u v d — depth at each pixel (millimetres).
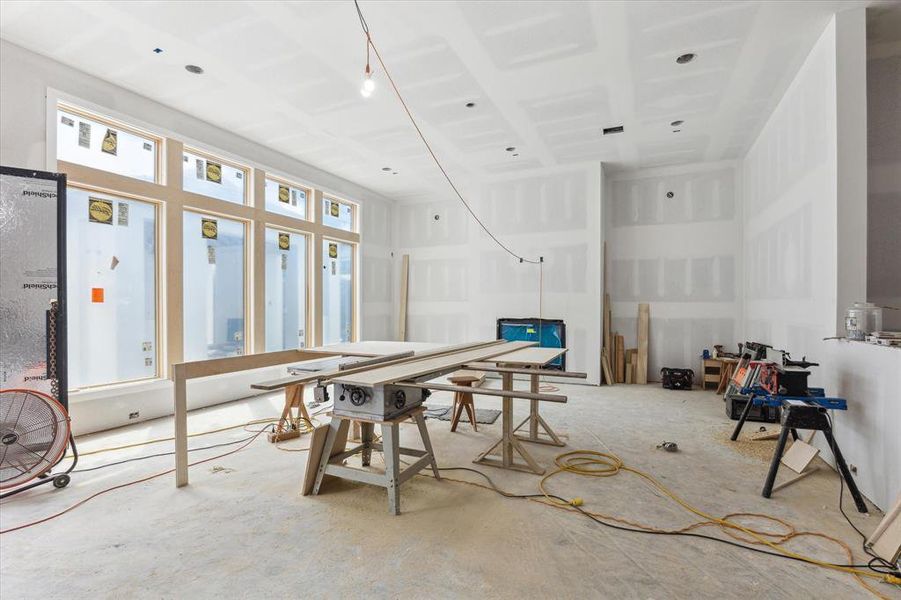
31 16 2973
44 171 3084
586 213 6266
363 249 7469
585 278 6262
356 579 1756
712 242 6203
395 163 6238
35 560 1897
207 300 4902
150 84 3916
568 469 2945
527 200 6645
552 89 4109
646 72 3803
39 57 3406
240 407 4746
